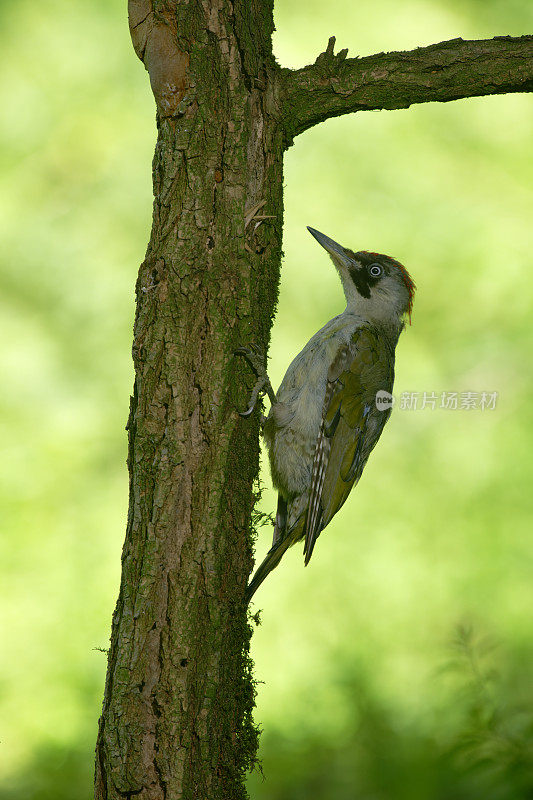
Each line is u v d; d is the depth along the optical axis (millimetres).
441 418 13961
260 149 6152
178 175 5938
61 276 15203
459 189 16203
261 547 12047
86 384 14195
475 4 18141
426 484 13258
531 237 15570
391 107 6406
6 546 12391
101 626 11406
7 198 16031
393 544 12508
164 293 5883
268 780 9453
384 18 17641
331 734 9914
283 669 10922
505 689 9336
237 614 6016
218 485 5852
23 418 13789
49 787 9602
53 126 16688
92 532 12656
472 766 6105
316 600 11805
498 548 12492
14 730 10273
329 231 15500
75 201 15977
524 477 13234
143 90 17094
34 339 14562
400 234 15680
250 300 6012
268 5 6281
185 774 5660
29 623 11438
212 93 5953
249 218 6027
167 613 5730
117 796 5684
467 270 15375
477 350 14742
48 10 17891
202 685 5754
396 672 10859
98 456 13500
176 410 5828
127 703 5695
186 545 5785
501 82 6262
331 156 16328
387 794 8570
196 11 5949
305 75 6266
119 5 17891
